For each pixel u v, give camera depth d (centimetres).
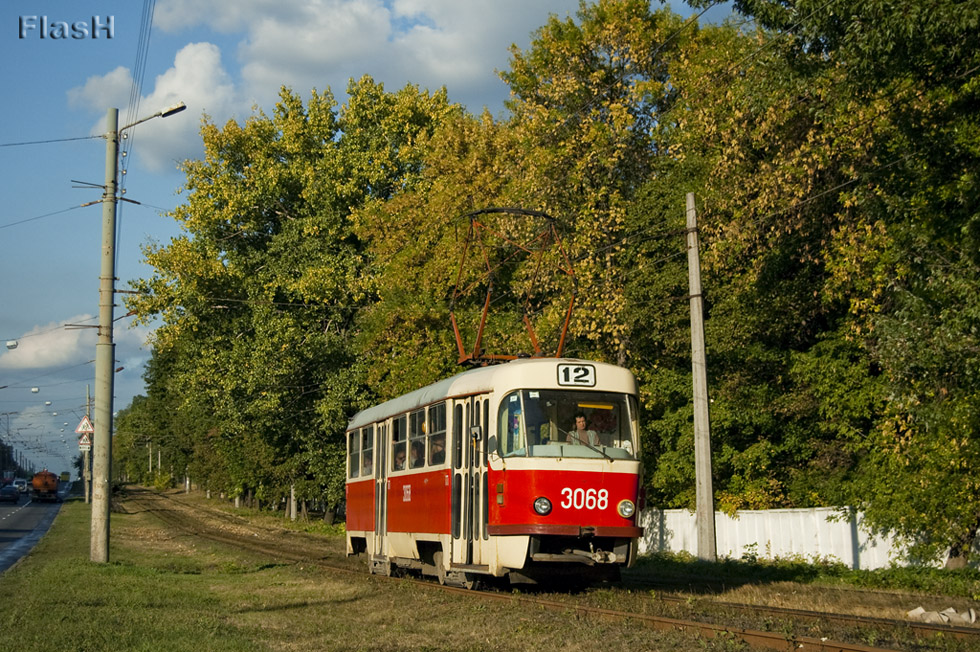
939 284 1531
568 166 3105
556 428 1491
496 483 1484
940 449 1891
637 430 1541
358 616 1328
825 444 2738
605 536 1463
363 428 2309
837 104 1984
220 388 4344
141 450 14100
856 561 2253
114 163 2336
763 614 1209
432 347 3475
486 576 1648
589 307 2853
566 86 3291
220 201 4469
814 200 2414
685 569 2109
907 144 1731
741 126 2436
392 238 3838
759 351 2722
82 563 2166
